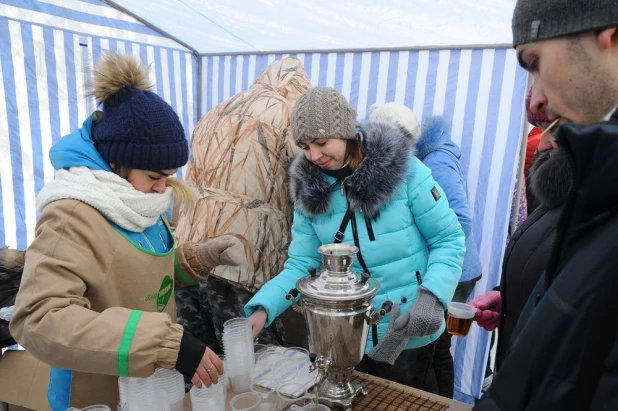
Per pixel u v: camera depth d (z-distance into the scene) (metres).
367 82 2.93
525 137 2.42
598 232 0.49
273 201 1.87
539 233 0.95
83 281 1.03
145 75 1.14
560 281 0.50
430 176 1.52
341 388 1.13
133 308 1.16
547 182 0.90
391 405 1.12
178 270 1.44
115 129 1.06
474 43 2.50
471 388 2.66
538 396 0.50
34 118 2.72
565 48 0.54
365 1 2.17
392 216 1.46
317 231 1.56
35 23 2.66
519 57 0.62
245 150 1.83
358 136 1.51
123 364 0.92
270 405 1.08
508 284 1.02
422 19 2.29
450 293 1.41
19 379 1.58
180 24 3.15
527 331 0.53
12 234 2.70
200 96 3.80
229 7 2.62
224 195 1.85
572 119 0.58
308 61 3.15
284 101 1.92
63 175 1.07
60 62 2.79
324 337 1.06
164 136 1.08
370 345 1.53
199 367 0.96
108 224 1.09
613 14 0.50
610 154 0.46
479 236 2.62
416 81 2.74
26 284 0.96
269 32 2.90
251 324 1.35
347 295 1.03
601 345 0.46
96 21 2.96
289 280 1.51
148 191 1.17
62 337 0.91
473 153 2.59
